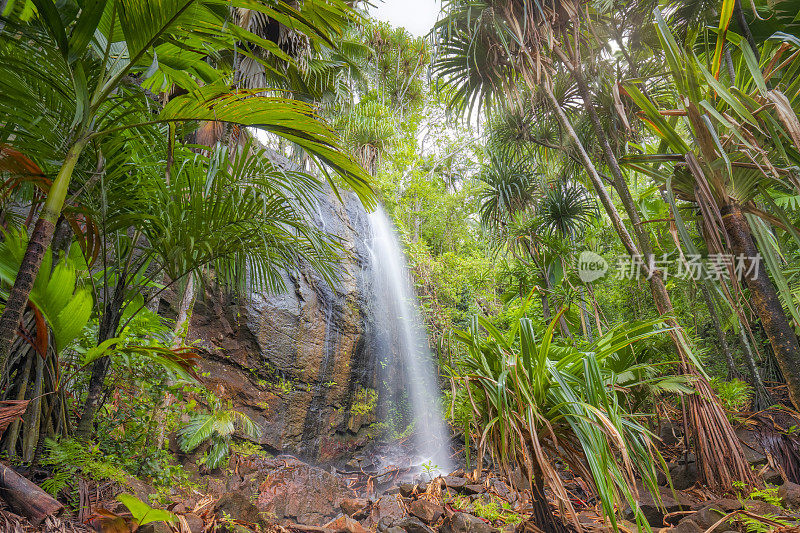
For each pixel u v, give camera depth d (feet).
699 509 8.45
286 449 19.93
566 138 16.56
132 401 9.94
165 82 7.04
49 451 7.29
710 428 9.81
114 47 7.95
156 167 8.55
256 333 20.56
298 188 9.23
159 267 9.93
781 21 11.86
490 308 28.25
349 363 24.89
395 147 37.65
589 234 21.53
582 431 6.21
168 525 6.82
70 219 7.21
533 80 14.12
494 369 7.30
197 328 19.27
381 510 9.84
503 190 20.20
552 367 6.60
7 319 5.04
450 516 8.59
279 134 7.07
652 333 6.95
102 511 6.13
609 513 5.59
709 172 8.16
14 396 7.24
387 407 27.04
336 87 22.11
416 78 43.88
